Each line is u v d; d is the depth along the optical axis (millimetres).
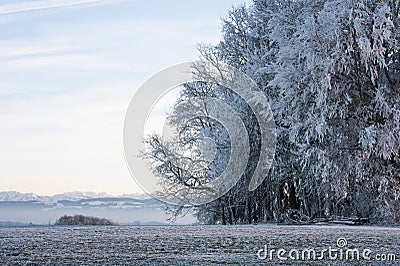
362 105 24562
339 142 24422
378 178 24172
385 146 22844
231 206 30891
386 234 16281
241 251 12484
